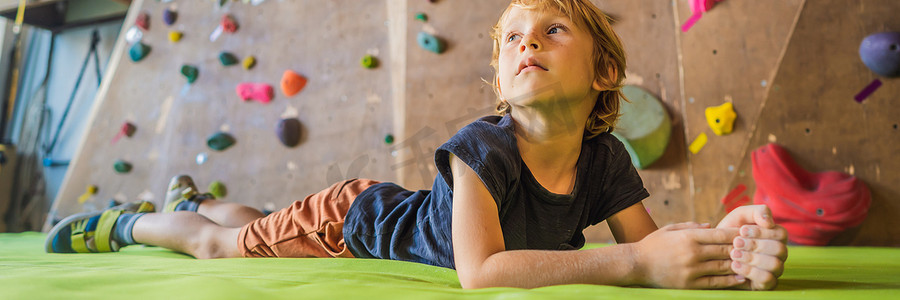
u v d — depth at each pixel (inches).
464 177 31.7
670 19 99.0
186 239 53.3
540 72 31.8
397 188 48.3
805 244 84.8
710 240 25.9
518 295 21.5
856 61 88.8
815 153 89.0
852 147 87.4
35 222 151.7
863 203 82.9
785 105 91.3
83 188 131.5
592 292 22.7
